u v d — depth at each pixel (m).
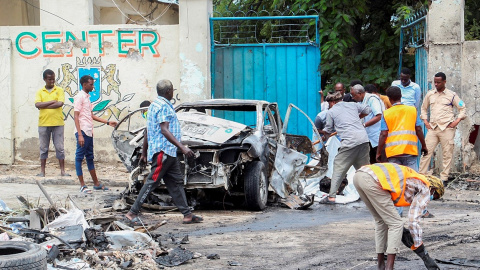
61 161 12.40
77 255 5.84
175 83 13.09
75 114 10.70
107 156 13.24
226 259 6.15
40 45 13.28
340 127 9.76
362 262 6.02
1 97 13.24
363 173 5.36
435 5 12.50
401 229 5.30
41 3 13.69
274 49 13.41
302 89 13.38
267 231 7.64
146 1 18.92
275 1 16.44
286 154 9.98
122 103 13.22
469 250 6.47
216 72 13.52
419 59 13.48
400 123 8.18
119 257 5.88
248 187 9.16
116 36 13.17
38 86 13.30
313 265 5.92
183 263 5.97
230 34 18.19
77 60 13.27
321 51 15.24
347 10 15.33
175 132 7.95
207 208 9.79
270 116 10.59
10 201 9.55
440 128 11.61
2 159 13.25
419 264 5.92
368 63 16.31
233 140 9.38
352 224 8.18
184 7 12.89
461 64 12.44
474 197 10.80
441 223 8.09
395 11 16.62
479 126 12.40
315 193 10.89
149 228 7.06
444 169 11.80
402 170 5.32
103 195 10.54
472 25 15.34
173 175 8.13
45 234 6.09
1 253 4.98
